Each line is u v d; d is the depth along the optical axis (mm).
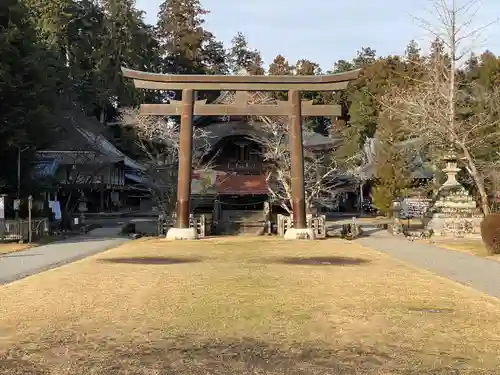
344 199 66500
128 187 65562
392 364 7316
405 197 44688
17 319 9875
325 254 21391
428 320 9820
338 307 10867
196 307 10836
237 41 95188
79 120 60719
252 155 43281
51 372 7000
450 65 35125
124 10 72375
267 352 7848
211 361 7438
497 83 43062
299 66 87375
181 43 78438
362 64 91062
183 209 29266
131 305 11055
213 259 19656
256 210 40125
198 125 44688
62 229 35688
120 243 27062
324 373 6949
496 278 15344
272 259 19641
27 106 31922
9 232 26703
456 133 31203
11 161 33469
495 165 34281
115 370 7059
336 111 29969
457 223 30594
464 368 7176
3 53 30469
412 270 16641
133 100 70375
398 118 42344
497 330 9141
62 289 13000
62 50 69750
